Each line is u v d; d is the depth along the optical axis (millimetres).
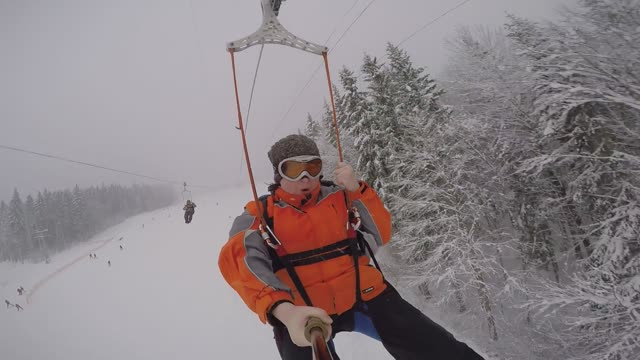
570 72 10242
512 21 12500
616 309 9383
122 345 22469
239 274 1260
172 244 50281
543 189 14820
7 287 56062
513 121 14180
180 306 24922
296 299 1353
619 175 11008
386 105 19766
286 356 1326
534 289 14578
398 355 1355
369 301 1422
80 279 45156
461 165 14938
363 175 19500
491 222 16922
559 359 11828
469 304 16172
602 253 10562
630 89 9531
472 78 15758
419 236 16594
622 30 9500
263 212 1449
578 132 11016
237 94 1559
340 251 1427
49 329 31578
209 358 16062
